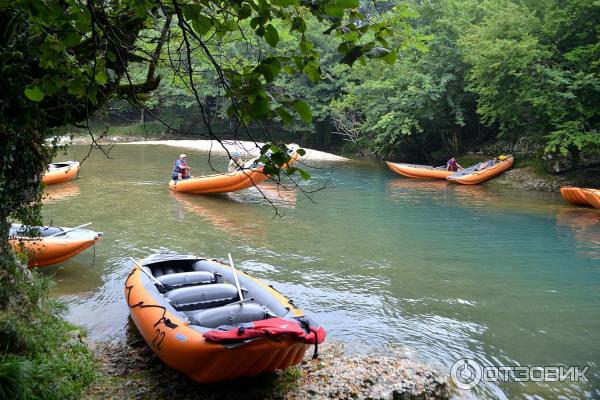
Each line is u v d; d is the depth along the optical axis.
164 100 35.88
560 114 17.64
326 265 9.66
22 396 3.75
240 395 5.07
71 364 4.99
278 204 15.66
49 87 2.56
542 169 20.02
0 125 3.73
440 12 24.02
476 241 11.79
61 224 11.88
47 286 6.55
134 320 6.08
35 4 2.32
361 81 27.86
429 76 23.06
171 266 7.49
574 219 14.18
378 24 2.42
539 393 5.49
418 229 12.84
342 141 35.28
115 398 4.89
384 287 8.60
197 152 29.17
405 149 28.19
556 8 17.75
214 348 4.62
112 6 3.87
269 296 6.02
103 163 23.59
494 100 19.72
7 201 5.14
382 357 6.04
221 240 11.12
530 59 17.20
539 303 8.09
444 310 7.71
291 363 5.11
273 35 2.32
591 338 6.87
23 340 4.62
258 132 32.47
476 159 23.77
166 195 16.14
